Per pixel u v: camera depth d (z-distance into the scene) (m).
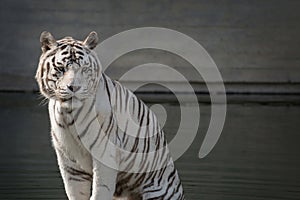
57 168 10.83
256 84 21.95
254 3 22.11
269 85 22.03
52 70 6.05
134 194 6.96
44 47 6.20
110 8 22.17
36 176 10.24
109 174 6.33
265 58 22.06
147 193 6.96
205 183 9.86
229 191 9.41
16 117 16.08
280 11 22.09
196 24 22.14
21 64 22.06
